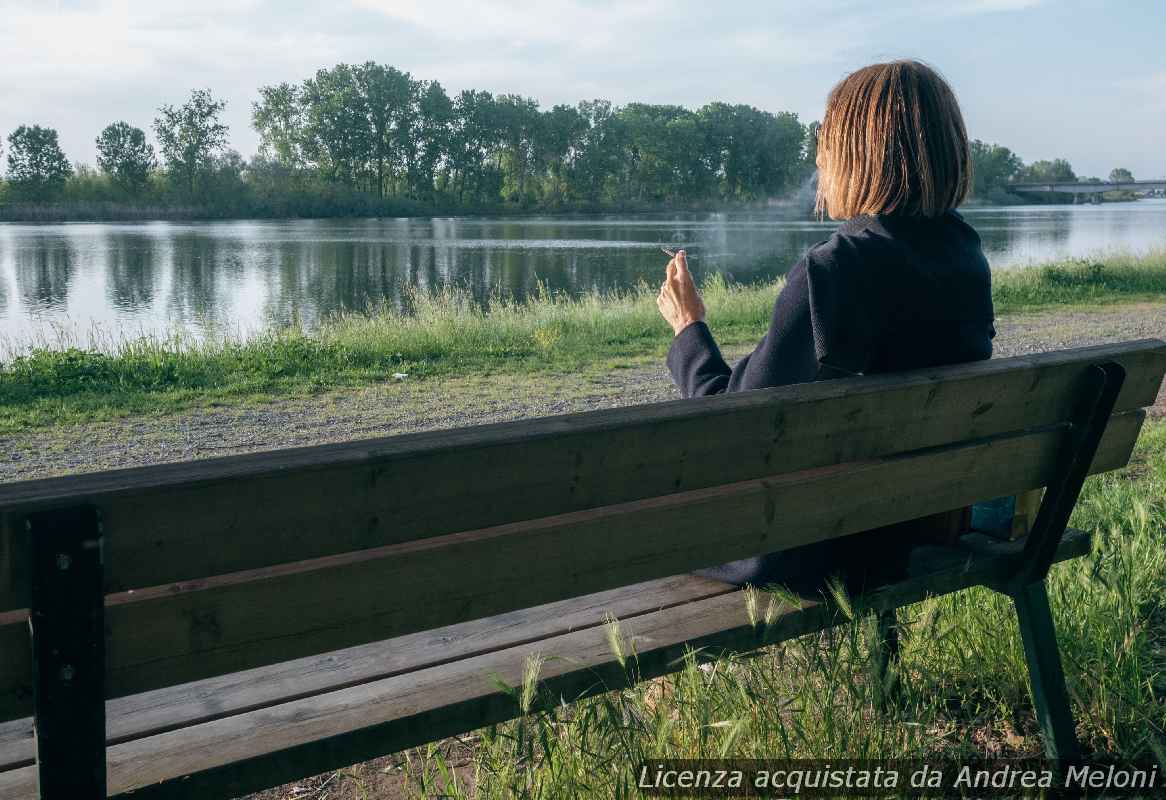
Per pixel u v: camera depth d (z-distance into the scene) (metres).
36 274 39.88
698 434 1.76
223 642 1.39
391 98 160.38
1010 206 191.12
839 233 2.25
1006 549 2.50
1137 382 2.41
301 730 1.60
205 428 7.62
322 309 26.00
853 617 2.07
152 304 28.02
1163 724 2.54
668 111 173.50
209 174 140.38
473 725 1.72
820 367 2.07
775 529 1.95
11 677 1.25
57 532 1.18
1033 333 12.89
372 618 1.51
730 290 16.89
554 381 9.69
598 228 96.06
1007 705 2.65
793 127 166.00
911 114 2.19
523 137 167.25
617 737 2.07
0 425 7.65
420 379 9.84
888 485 2.10
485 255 51.50
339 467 1.38
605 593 2.21
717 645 2.00
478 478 1.52
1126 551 3.31
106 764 1.43
